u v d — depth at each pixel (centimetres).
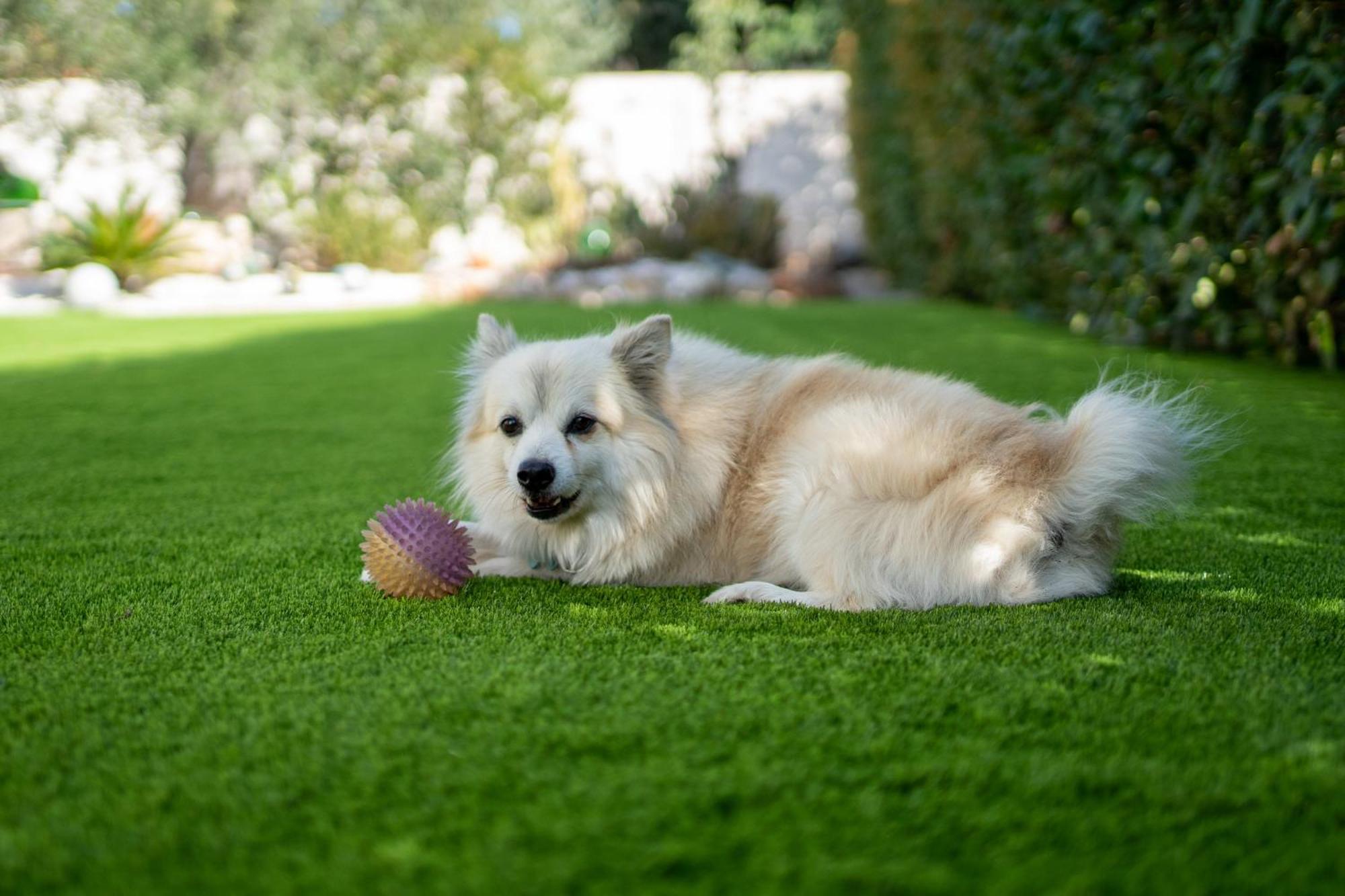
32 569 298
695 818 151
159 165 1513
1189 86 550
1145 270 668
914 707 190
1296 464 417
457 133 1628
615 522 301
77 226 1330
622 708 190
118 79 1366
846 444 284
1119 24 591
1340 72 445
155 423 557
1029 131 744
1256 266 573
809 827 149
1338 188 463
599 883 136
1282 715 185
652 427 303
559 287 1421
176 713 191
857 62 1478
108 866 141
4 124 1354
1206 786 159
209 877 139
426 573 267
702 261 1608
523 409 301
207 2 1386
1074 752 171
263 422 561
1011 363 676
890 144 1310
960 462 272
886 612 260
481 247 1642
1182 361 656
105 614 254
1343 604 256
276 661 219
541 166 1666
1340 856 141
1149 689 198
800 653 222
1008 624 242
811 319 1023
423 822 151
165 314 1154
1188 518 348
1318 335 570
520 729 181
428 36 1587
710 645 229
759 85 1823
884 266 1542
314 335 949
